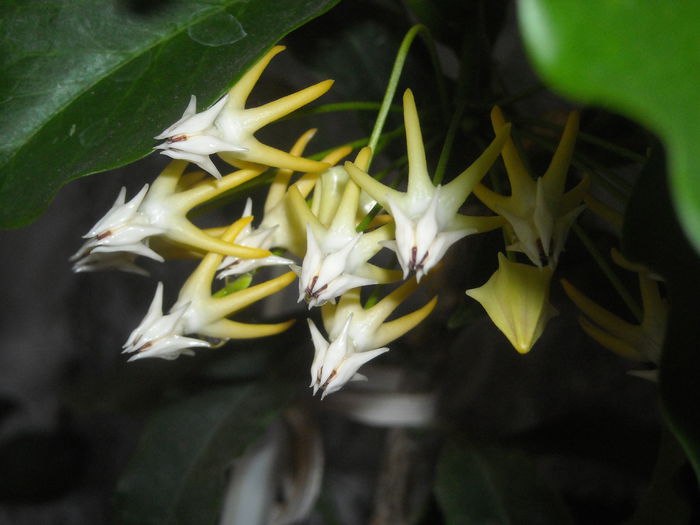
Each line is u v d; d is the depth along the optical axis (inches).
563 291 5.0
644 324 3.6
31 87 3.6
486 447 5.9
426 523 6.1
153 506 5.6
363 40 5.5
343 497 10.2
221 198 3.9
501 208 3.2
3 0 3.7
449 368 6.6
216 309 3.6
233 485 6.6
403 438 6.6
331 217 3.6
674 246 2.6
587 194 3.4
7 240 11.3
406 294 3.5
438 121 4.8
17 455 10.5
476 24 4.9
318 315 6.1
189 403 6.0
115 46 3.7
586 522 7.0
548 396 8.0
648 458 6.3
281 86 5.4
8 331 11.5
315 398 6.3
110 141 3.4
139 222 3.4
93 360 11.3
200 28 3.6
